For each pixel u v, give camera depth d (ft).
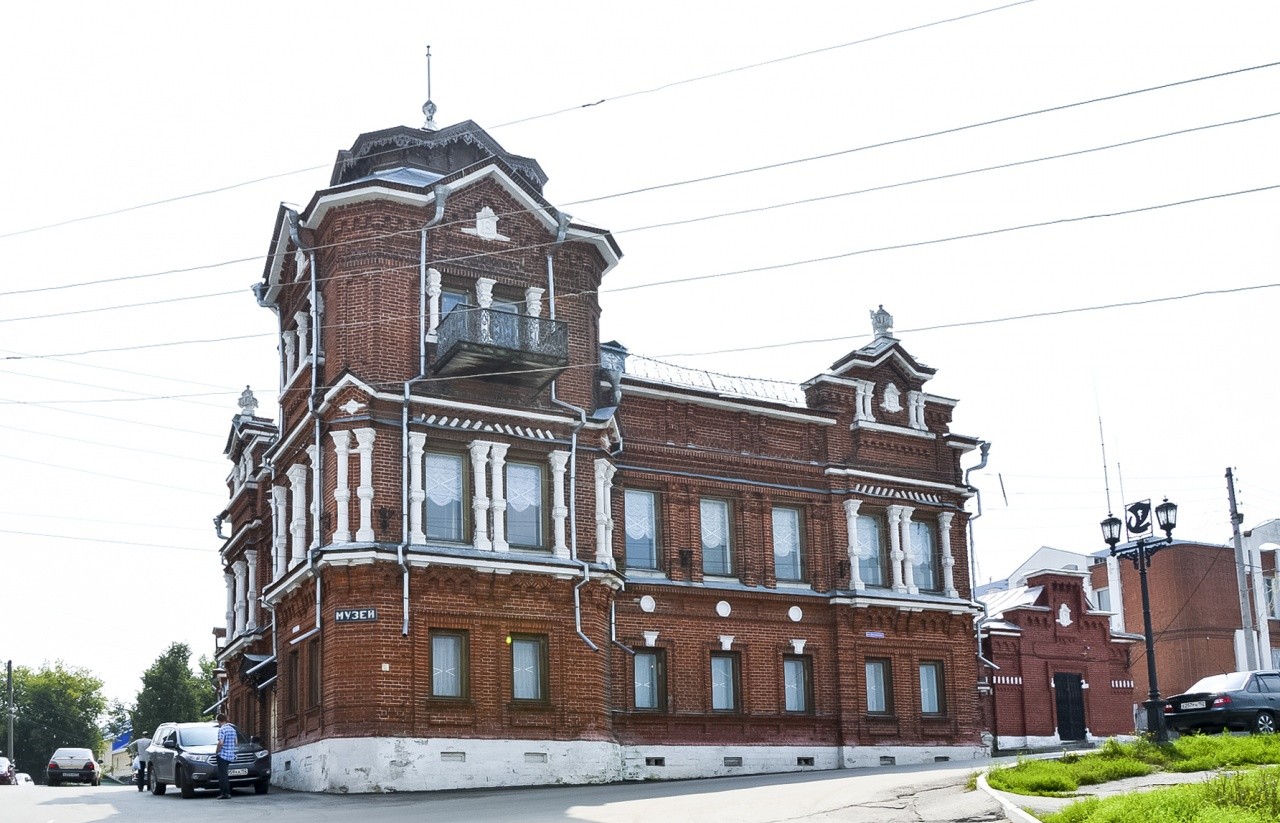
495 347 109.91
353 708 104.37
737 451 136.56
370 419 108.78
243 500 156.04
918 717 140.97
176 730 112.88
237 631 155.22
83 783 195.00
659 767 123.54
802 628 136.67
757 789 90.74
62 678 396.16
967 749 143.54
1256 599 222.07
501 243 118.73
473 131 128.36
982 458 152.25
